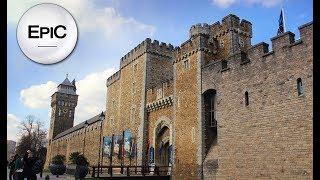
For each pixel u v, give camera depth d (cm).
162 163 3212
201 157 2455
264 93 1961
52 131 8806
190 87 2769
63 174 3681
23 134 8144
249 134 2011
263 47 2028
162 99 3247
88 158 5631
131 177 2627
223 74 2345
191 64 2812
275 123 1852
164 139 3247
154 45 3866
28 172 1425
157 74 3775
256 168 1917
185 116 2775
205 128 2534
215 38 3066
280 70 1881
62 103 9050
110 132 4628
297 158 1691
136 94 3850
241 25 3145
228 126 2191
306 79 1719
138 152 3503
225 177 2145
